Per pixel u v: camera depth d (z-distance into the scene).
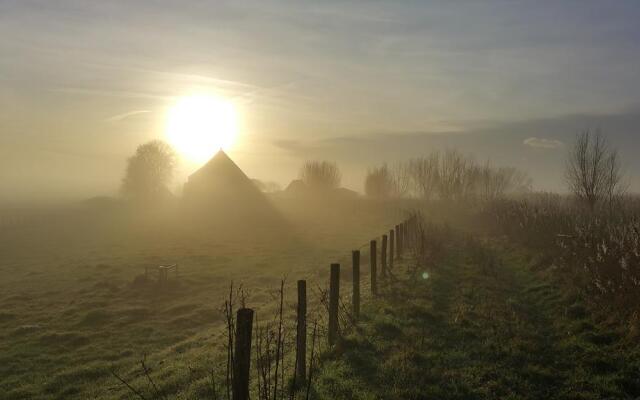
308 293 16.88
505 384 7.47
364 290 14.84
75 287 23.08
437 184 66.75
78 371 11.90
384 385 7.43
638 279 10.38
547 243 18.64
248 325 5.50
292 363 8.73
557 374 7.75
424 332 9.98
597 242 14.15
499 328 10.06
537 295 12.95
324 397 7.02
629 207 25.48
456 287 14.30
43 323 17.05
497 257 19.86
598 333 9.23
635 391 7.05
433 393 7.15
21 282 25.39
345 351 8.95
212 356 10.95
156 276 24.33
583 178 27.20
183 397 8.30
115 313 17.88
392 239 18.61
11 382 11.66
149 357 12.65
